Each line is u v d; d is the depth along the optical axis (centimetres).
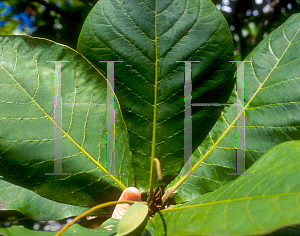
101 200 25
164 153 26
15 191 27
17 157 24
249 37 74
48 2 68
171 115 26
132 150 25
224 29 26
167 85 26
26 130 24
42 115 24
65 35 68
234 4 72
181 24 26
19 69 24
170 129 26
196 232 19
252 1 70
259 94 26
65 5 69
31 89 24
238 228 18
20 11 71
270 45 27
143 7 26
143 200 26
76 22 68
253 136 25
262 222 18
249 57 27
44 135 24
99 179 25
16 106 24
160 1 26
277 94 25
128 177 25
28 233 22
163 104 26
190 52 26
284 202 18
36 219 26
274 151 22
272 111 25
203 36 26
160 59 26
